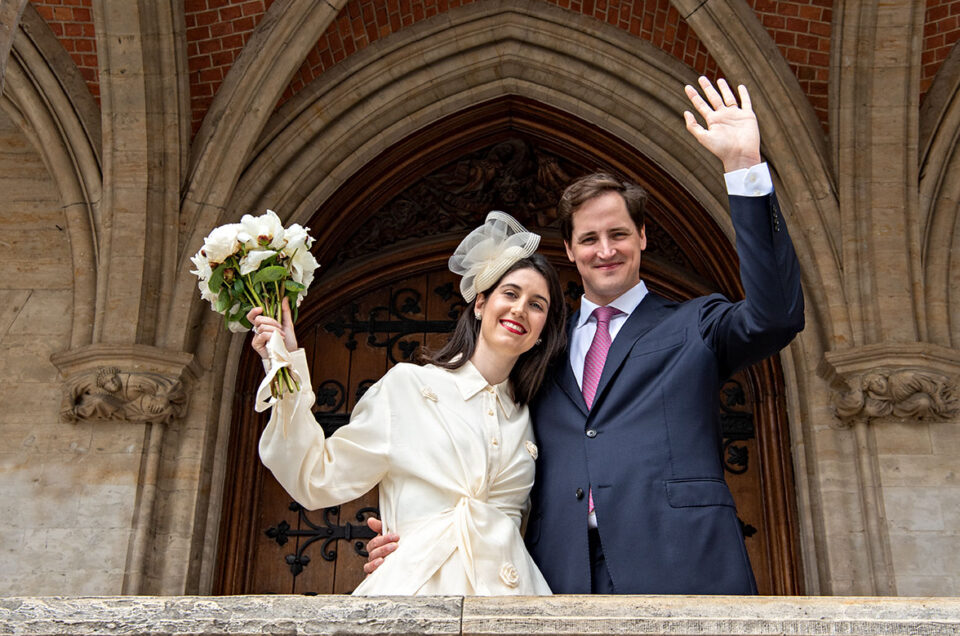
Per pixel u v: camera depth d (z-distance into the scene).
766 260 2.71
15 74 7.45
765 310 2.73
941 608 2.15
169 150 7.41
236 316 3.09
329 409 7.96
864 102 7.33
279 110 7.72
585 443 2.94
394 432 2.93
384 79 7.77
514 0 7.83
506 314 3.02
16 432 7.06
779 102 7.35
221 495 7.14
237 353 7.49
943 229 7.31
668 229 8.18
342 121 7.78
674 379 2.94
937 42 7.51
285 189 7.68
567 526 2.87
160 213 7.34
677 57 7.71
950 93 7.38
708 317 3.01
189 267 7.28
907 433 6.73
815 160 7.33
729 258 7.84
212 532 7.00
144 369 6.93
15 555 6.62
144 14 7.28
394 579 2.73
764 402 7.63
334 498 2.91
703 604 2.21
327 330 8.25
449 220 8.46
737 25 7.29
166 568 6.65
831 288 7.12
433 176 8.42
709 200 7.59
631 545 2.77
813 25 7.48
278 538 7.53
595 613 2.20
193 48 7.57
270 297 3.03
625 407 2.97
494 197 8.44
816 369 7.07
